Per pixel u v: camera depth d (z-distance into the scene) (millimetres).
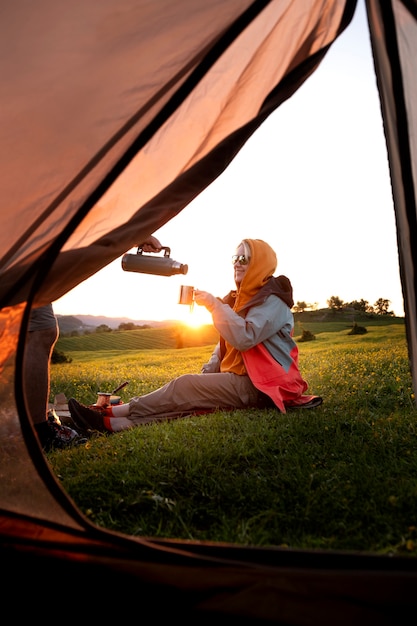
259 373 4707
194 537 2529
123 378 7633
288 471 3215
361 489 2893
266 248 5016
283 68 2941
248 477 3141
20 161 2486
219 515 2721
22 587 1908
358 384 5867
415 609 1747
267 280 5023
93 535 2199
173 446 3631
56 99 2432
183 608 1784
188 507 2805
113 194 2779
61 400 5609
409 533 2416
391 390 5445
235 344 4648
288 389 4746
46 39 2330
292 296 5008
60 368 9648
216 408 4684
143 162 2781
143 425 4344
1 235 2547
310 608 1766
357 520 2584
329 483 3002
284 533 2525
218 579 1937
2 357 2436
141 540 2119
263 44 2756
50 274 2559
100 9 2289
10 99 2408
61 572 1989
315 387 5934
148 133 2480
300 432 3963
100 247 2732
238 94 2947
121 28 2328
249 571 1974
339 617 1724
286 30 2746
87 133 2494
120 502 2824
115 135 2521
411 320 3135
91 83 2426
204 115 2885
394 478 3070
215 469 3248
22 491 2299
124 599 1834
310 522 2598
